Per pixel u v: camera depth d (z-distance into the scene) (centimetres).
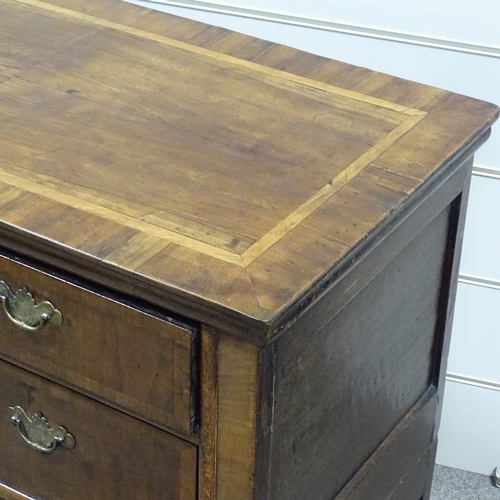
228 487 97
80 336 98
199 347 91
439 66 146
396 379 123
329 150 108
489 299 157
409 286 116
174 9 155
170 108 114
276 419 96
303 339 94
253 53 127
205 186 100
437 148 109
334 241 93
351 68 125
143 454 102
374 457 123
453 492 168
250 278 88
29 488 116
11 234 94
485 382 165
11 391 110
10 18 133
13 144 105
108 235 92
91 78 119
